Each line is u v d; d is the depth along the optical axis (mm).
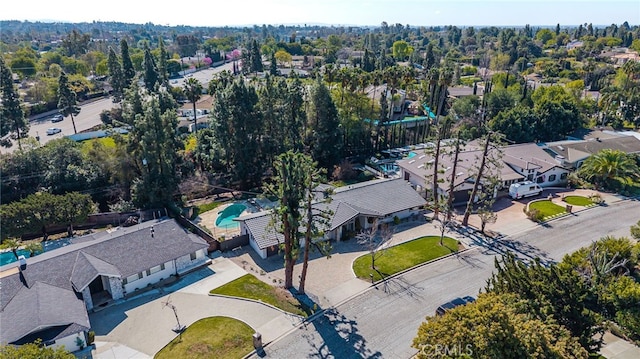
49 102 105000
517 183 56906
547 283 24797
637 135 78062
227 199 58219
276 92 61750
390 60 162750
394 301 34312
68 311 30422
